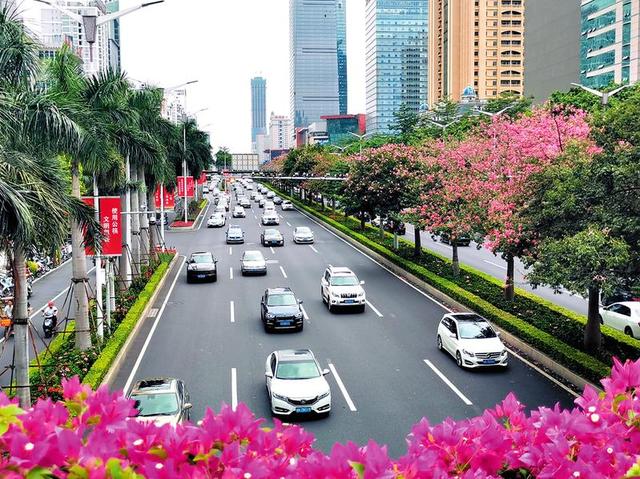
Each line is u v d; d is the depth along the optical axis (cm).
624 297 2675
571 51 8106
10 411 412
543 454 430
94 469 364
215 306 2853
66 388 471
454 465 434
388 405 1656
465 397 1711
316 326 2502
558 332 2144
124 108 2441
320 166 7569
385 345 2233
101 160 1953
